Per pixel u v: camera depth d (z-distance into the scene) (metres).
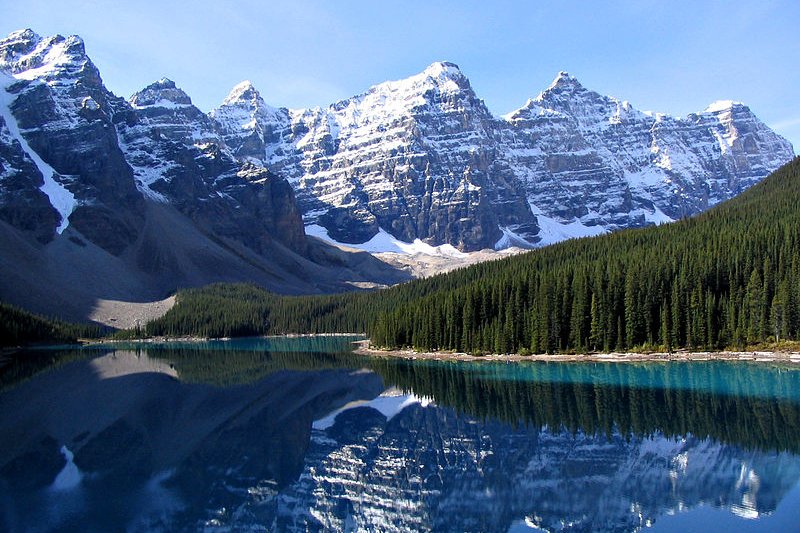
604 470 54.31
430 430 70.88
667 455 57.56
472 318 147.38
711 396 81.44
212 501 49.25
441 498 49.22
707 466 54.00
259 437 70.00
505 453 60.38
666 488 49.53
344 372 125.94
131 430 73.94
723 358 114.19
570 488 50.22
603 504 46.75
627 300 126.38
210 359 163.88
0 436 71.38
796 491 47.84
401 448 63.78
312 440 68.12
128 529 43.91
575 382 97.75
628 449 59.88
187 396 98.12
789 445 58.88
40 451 64.31
